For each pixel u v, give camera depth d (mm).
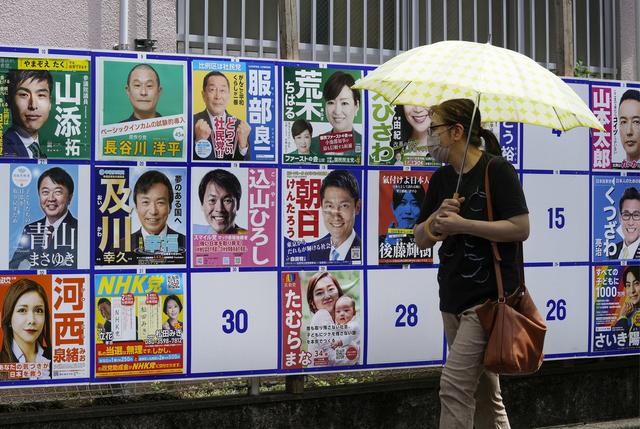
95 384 5031
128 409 4938
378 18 7285
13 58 4727
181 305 4988
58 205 4785
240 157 5098
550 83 4129
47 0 6219
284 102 5184
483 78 4031
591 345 5879
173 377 4977
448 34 7562
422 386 5547
